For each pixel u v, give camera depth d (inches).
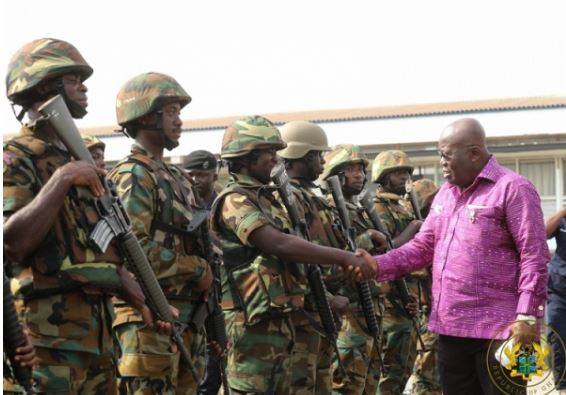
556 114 878.4
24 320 201.8
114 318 219.9
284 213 296.2
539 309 257.9
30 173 203.6
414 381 440.8
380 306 372.8
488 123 893.8
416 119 911.7
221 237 288.7
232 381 286.5
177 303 249.4
